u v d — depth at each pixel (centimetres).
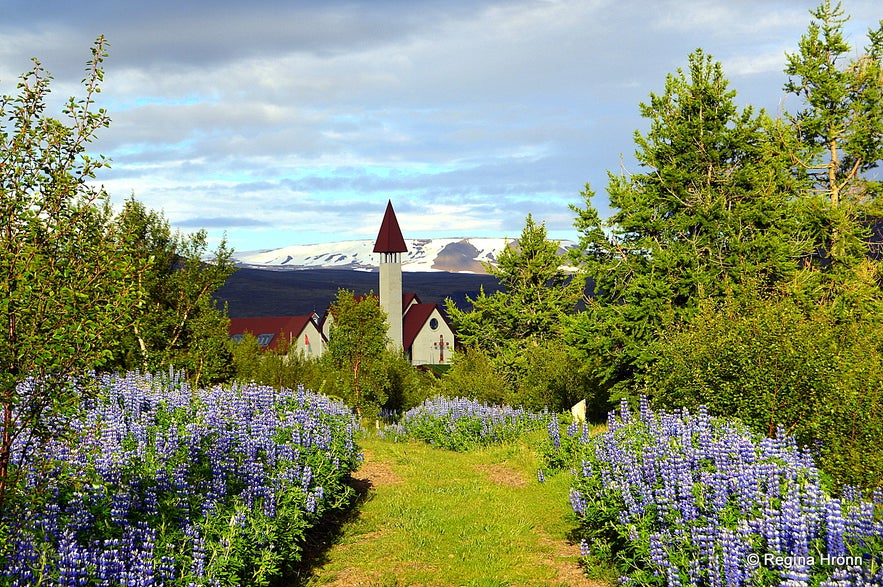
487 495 1595
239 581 813
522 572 1051
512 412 2608
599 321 2709
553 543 1209
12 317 559
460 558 1127
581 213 3019
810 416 1237
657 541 805
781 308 1509
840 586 614
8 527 587
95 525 684
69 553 615
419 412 2881
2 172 567
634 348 2481
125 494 732
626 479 941
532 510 1442
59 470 666
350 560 1125
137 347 2081
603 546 1003
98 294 590
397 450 2339
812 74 3584
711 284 2433
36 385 578
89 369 597
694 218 2631
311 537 1230
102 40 609
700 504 800
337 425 1522
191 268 2559
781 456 896
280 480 1054
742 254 2467
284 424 1302
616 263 2967
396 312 9194
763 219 2559
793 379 1288
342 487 1384
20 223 566
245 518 869
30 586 577
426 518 1374
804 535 681
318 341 9156
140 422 1072
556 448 1778
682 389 1620
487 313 4884
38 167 584
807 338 1342
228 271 2667
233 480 964
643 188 2983
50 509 648
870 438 1047
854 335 1346
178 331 2542
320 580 1024
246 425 1182
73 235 588
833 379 1220
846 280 2464
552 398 2997
